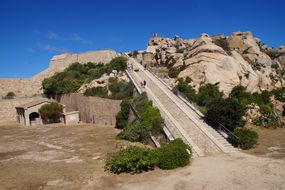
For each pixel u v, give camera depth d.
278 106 38.50
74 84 57.81
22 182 18.14
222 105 26.56
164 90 39.66
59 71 75.25
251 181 15.32
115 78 52.06
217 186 15.03
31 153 26.81
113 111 41.97
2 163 23.41
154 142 25.53
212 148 22.42
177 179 16.58
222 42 59.50
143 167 18.98
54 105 52.09
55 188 16.67
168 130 25.97
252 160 19.06
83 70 66.69
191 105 32.59
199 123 27.44
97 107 45.59
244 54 57.31
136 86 42.22
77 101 52.47
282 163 17.98
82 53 77.50
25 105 53.38
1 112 56.28
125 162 18.50
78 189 16.28
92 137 33.66
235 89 38.28
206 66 42.41
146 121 28.59
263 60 57.38
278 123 29.81
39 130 43.12
